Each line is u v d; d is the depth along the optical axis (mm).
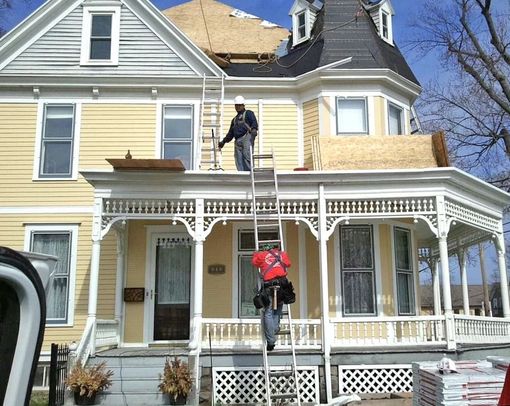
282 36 16953
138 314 12086
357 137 12164
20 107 13219
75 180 12859
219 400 9625
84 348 9547
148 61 13586
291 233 12375
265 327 8328
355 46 14031
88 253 12531
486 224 12086
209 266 12352
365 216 10320
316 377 9781
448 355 9852
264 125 13664
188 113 13508
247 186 10367
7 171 12867
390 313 11758
